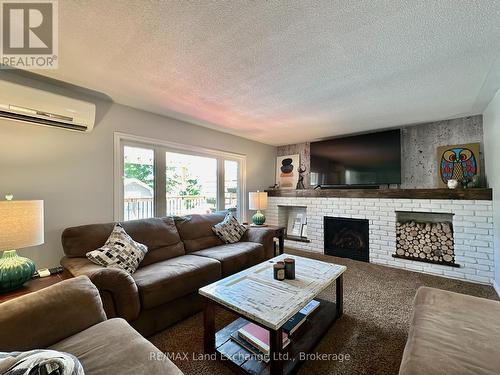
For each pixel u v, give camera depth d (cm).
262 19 136
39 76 204
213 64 185
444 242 310
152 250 247
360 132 403
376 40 155
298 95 246
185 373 143
